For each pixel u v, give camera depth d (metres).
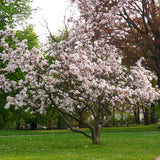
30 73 11.80
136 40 21.27
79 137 18.12
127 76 14.07
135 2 22.56
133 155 9.21
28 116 25.61
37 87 12.66
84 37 15.35
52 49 14.00
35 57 11.27
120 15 21.62
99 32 17.38
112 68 14.03
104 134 20.03
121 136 17.98
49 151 11.24
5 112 22.78
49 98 13.88
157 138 16.28
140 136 17.75
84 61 11.73
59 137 18.20
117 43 20.47
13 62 11.72
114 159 8.27
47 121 41.06
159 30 18.77
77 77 12.10
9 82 12.78
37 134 21.52
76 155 9.53
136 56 21.33
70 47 14.16
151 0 22.36
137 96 14.23
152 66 21.11
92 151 10.77
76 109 15.24
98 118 13.54
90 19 17.05
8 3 23.27
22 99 12.41
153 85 23.69
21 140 16.31
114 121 49.62
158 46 18.58
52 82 12.68
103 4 18.33
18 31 24.11
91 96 13.58
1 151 11.39
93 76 12.62
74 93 13.31
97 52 15.58
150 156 8.83
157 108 32.94
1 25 21.92
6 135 20.52
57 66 11.98
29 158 8.70
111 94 12.73
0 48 20.41
